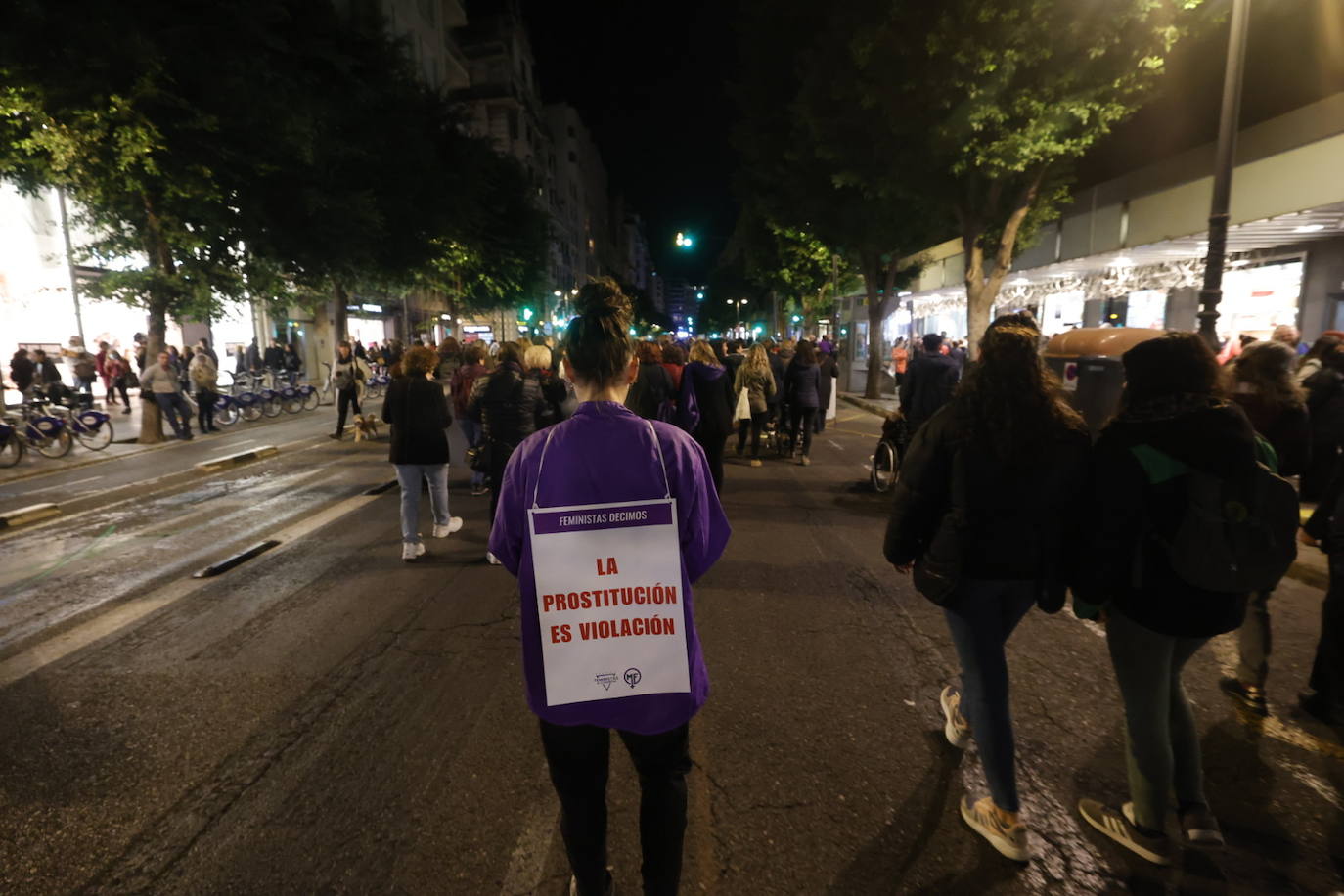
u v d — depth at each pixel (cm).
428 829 262
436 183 2120
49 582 556
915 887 232
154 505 826
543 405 606
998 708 240
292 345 2700
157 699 362
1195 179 1359
